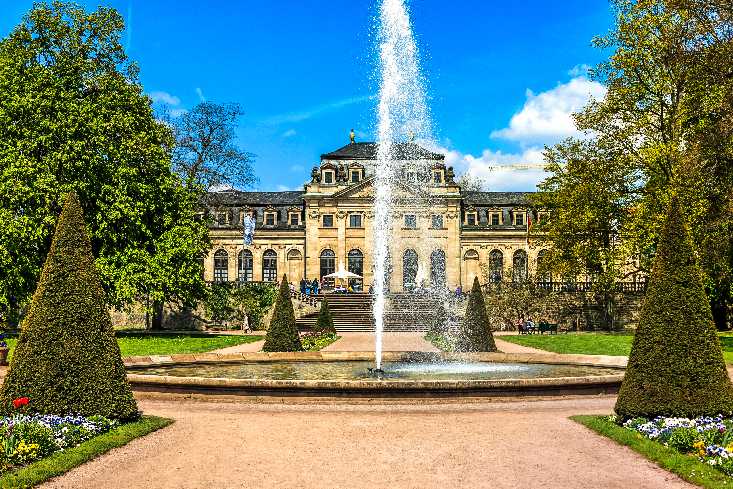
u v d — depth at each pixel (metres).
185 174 60.38
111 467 11.50
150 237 44.75
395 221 84.25
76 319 14.68
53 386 14.27
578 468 11.45
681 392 14.20
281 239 87.88
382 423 15.04
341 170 86.12
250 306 62.84
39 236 39.06
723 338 44.34
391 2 28.69
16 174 39.38
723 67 37.78
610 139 47.47
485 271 83.25
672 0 39.59
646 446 12.50
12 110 40.53
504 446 12.95
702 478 10.54
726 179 38.38
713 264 38.81
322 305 52.00
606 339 44.06
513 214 89.00
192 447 12.91
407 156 83.81
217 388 17.69
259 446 12.98
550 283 65.94
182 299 47.97
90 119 42.34
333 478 10.85
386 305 64.31
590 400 18.03
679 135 42.59
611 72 45.88
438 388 17.28
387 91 29.73
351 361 26.48
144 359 24.03
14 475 10.60
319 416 15.86
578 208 50.47
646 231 43.59
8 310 43.81
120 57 46.84
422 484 10.55
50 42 44.16
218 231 87.62
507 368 23.70
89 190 41.66
